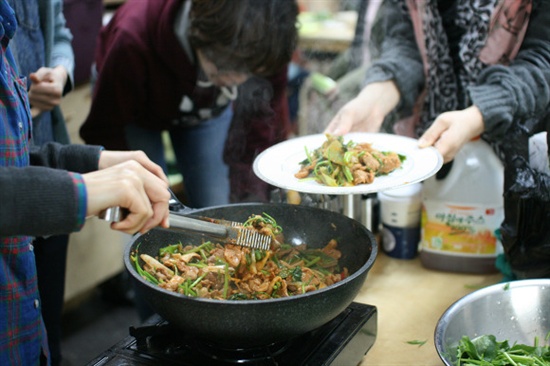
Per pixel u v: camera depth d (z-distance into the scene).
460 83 1.65
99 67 2.11
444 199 1.51
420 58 1.76
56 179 0.87
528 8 1.45
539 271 1.36
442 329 1.09
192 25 1.82
